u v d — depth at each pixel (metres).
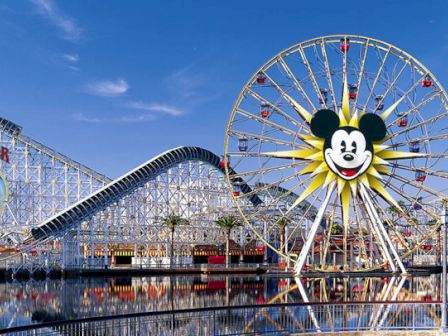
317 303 36.91
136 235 136.62
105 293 76.31
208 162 145.75
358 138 96.50
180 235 150.00
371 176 96.94
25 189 125.88
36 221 126.69
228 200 153.25
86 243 133.75
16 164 124.56
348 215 96.56
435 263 145.38
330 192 97.25
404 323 38.75
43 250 120.31
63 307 60.38
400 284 87.12
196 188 144.75
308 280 98.88
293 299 66.19
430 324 37.97
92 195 120.81
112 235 133.12
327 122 96.44
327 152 96.06
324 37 100.81
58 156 128.50
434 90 99.94
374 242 110.00
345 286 84.81
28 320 51.12
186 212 146.50
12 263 113.25
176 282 99.44
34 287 87.56
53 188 128.75
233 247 156.12
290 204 138.88
